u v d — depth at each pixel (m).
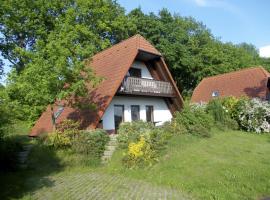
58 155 14.81
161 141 14.38
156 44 39.69
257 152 14.52
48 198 9.17
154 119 23.84
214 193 9.20
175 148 14.48
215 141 16.52
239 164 12.26
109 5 35.03
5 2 27.48
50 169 13.63
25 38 31.56
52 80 15.35
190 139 16.08
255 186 9.87
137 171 12.50
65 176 12.38
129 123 16.52
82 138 15.21
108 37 36.41
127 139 15.19
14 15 28.50
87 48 17.09
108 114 20.09
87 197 9.20
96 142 15.23
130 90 20.48
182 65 40.91
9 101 14.45
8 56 30.48
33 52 17.91
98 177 12.04
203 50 44.66
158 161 13.06
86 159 14.34
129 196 9.23
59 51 15.83
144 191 9.79
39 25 30.58
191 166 12.18
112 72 19.84
